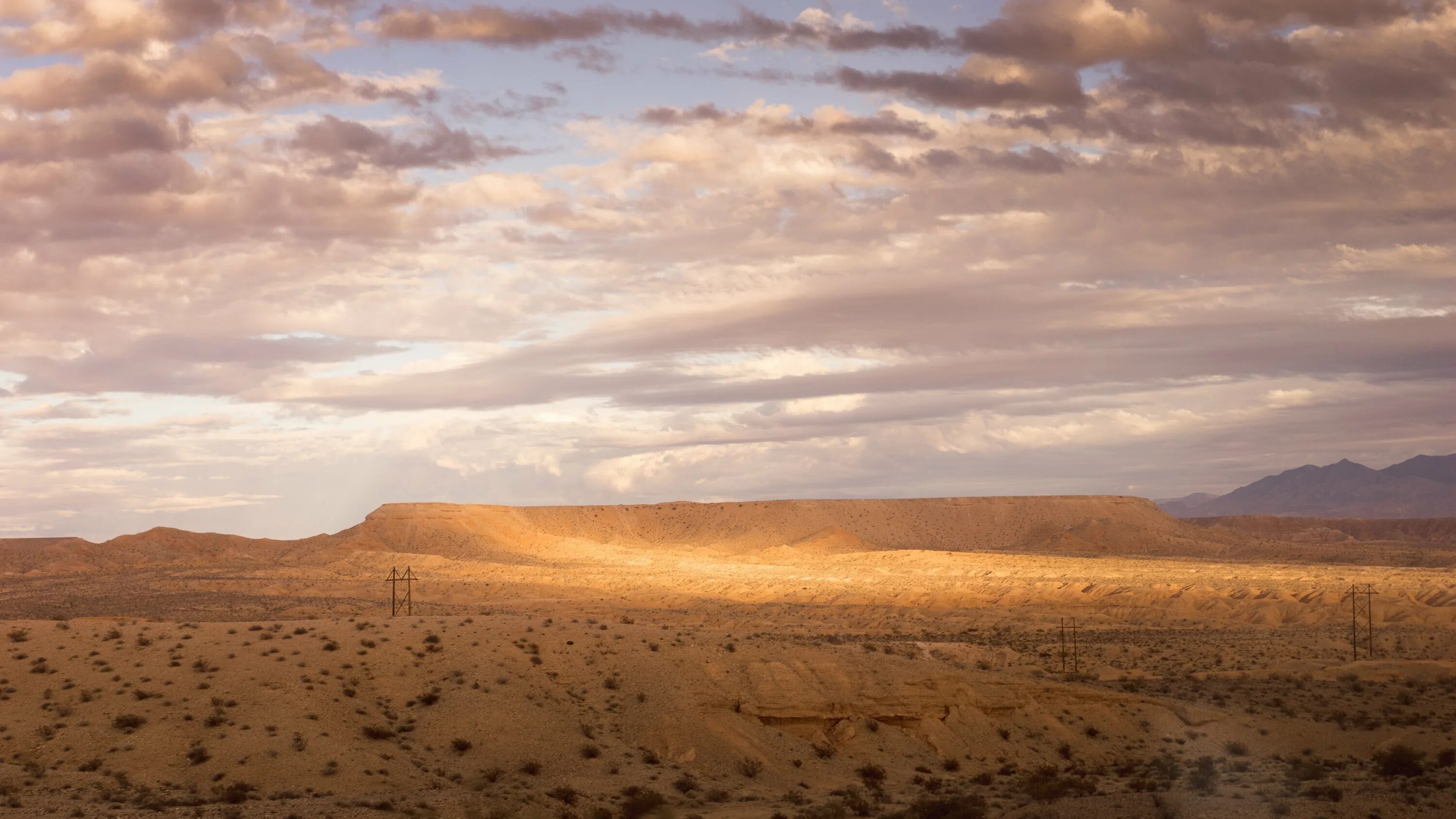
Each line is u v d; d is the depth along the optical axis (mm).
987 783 68750
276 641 72312
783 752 69812
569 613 184625
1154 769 73250
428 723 65188
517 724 65812
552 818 55219
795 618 186750
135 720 60594
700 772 65688
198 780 56062
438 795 55812
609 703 70438
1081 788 65250
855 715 73875
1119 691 83875
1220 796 59906
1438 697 96062
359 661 70188
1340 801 55219
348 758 59156
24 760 57000
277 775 56844
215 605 187000
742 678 74312
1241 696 92938
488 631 76375
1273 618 178500
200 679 65812
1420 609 177250
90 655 68375
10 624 74188
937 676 77438
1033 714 78938
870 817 58594
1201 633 159875
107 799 51969
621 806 57844
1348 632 155875
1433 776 65062
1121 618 185750
